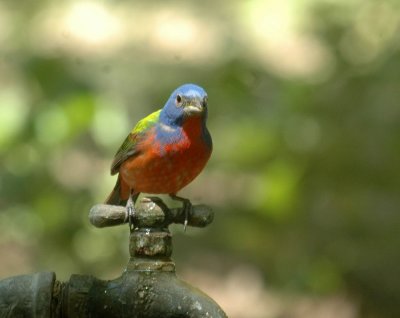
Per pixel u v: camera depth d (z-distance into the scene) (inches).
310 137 506.0
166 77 567.2
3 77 517.0
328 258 500.1
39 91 502.6
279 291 522.9
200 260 551.8
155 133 300.8
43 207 498.0
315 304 512.1
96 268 506.6
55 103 497.0
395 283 487.5
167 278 222.2
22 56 533.3
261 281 533.3
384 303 492.7
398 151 490.3
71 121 494.0
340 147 497.0
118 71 557.6
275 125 514.3
